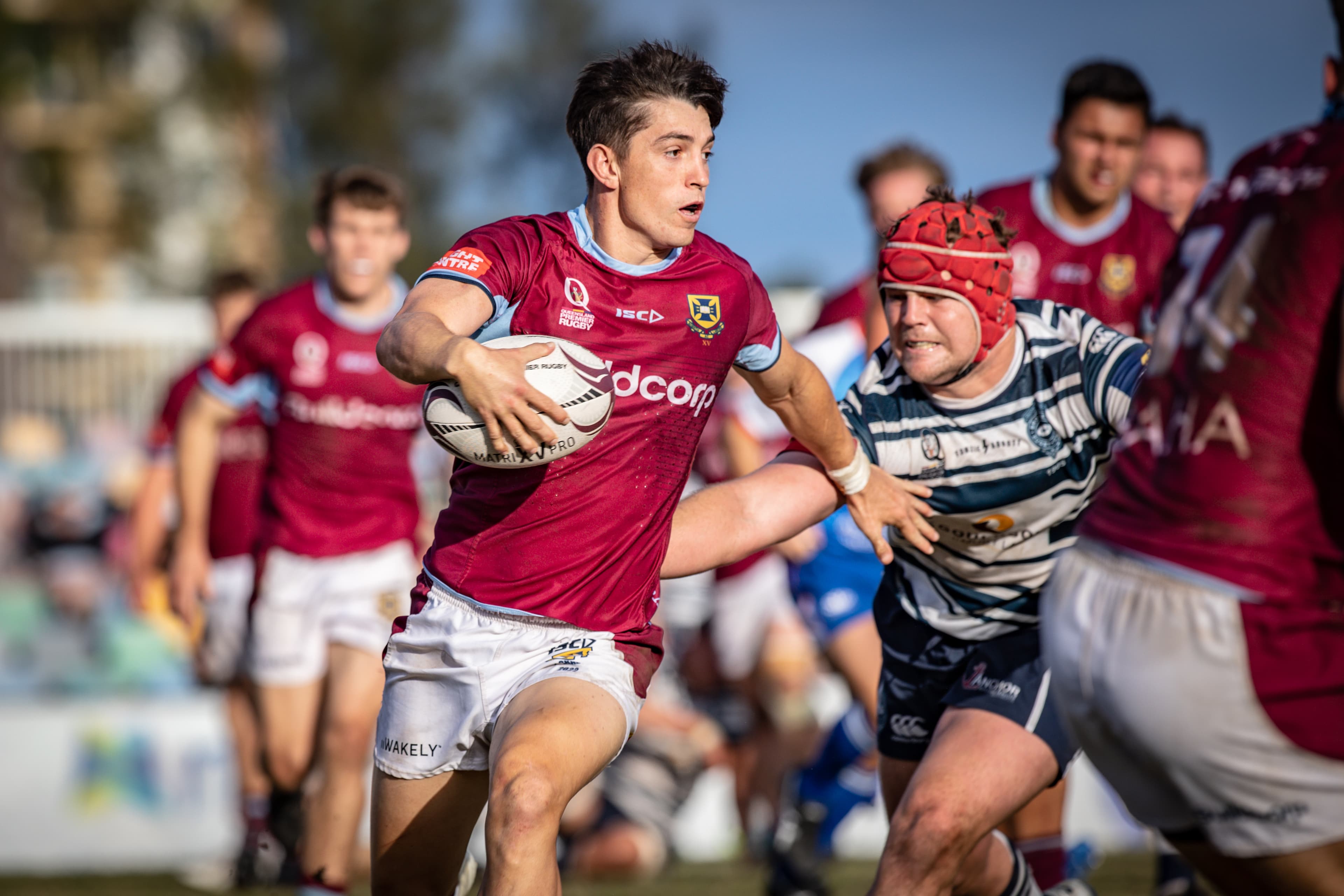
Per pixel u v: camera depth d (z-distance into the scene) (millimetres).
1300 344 8711
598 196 11492
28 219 82812
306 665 20828
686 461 11891
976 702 12203
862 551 19625
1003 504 12484
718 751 30125
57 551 33531
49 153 81562
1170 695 8844
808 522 12812
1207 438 8938
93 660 32500
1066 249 18453
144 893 25328
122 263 84562
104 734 30172
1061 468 12312
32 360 35125
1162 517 9062
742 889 24484
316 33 90750
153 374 35594
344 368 20203
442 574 11672
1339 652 8727
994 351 12102
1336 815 8750
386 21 90375
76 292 83188
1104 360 12094
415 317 10172
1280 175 9055
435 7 90500
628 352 11391
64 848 29859
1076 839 29328
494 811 9992
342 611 20141
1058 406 12211
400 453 20656
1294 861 8930
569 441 10625
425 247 88688
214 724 30344
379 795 12016
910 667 13469
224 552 26531
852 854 30516
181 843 30031
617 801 26250
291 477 20594
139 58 87062
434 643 11586
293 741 21250
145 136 83312
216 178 85562
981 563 12914
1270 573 8734
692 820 30969
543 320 11234
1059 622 9609
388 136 89688
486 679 11414
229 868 27094
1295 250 8773
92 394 35375
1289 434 8734
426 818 11867
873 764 21141
